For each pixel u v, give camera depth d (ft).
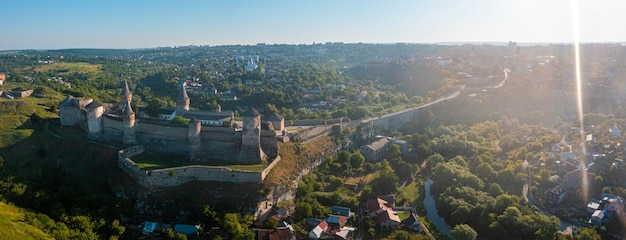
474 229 434.71
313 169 563.48
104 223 391.65
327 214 449.48
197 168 452.35
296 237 406.00
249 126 490.49
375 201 468.34
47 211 402.72
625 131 642.22
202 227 409.08
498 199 460.14
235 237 384.68
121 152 473.67
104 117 524.93
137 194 434.71
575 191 487.20
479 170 550.77
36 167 477.36
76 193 437.58
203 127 519.19
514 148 640.99
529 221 417.49
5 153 489.26
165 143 507.30
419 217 469.16
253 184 451.94
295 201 480.64
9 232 324.80
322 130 636.48
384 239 409.49
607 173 509.76
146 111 611.47
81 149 500.33
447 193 490.90
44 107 625.41
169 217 421.59
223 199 437.99
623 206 448.24
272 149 518.37
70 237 356.38
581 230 403.75
